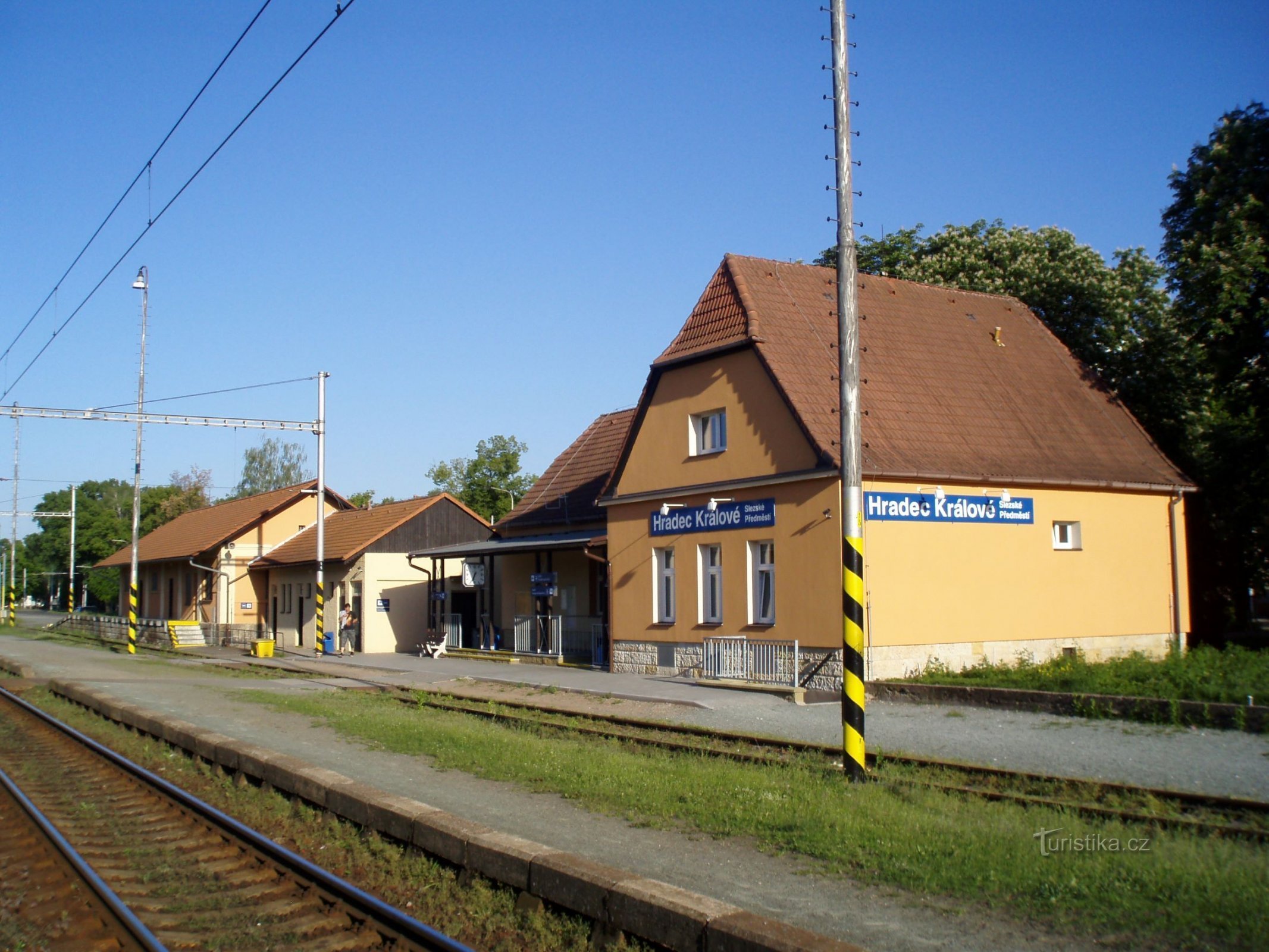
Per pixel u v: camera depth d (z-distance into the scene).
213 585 50.66
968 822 9.20
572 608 31.86
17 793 11.73
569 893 7.08
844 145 11.98
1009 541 22.88
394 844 9.05
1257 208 26.38
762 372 22.72
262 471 106.31
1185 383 31.48
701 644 23.94
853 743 11.37
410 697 22.23
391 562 39.97
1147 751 13.20
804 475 21.17
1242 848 8.28
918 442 22.39
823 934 6.61
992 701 17.36
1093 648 24.08
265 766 11.77
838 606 20.38
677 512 24.83
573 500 34.19
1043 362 27.91
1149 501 25.72
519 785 11.55
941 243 37.44
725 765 12.62
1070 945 6.42
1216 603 30.69
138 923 7.15
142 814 11.17
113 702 19.77
